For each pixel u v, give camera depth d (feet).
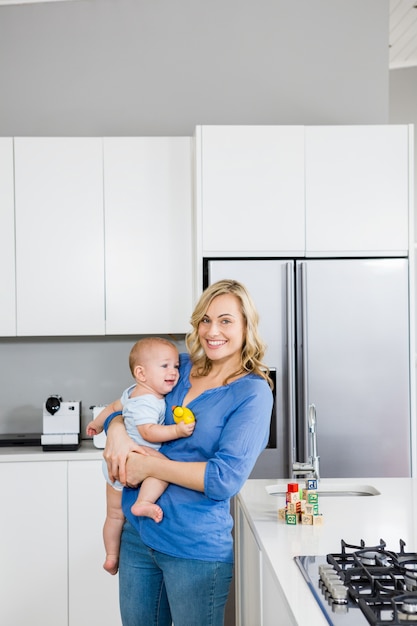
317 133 12.54
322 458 12.22
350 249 12.55
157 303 13.21
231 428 6.70
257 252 12.45
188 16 14.26
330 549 6.57
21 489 12.34
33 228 13.08
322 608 5.03
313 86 14.35
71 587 12.37
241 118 14.32
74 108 14.21
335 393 12.25
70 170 13.12
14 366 14.23
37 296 13.09
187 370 7.64
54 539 12.35
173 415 7.16
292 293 12.15
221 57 14.30
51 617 12.35
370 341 12.30
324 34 14.35
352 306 12.28
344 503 8.57
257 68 14.32
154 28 14.26
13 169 13.07
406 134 12.62
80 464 12.37
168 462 6.79
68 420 12.70
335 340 12.26
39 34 14.17
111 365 14.33
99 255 13.15
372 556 6.07
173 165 13.20
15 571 12.33
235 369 7.22
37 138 13.07
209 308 7.11
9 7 14.16
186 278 13.24
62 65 14.20
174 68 14.26
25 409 14.23
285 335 12.14
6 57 14.14
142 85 14.26
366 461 12.26
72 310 13.14
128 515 7.21
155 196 13.19
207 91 14.29
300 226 12.50
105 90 14.23
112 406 7.99
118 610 12.41
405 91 19.71
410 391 12.35
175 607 6.94
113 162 13.15
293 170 12.50
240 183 12.45
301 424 12.09
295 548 6.62
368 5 14.35
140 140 13.17
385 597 5.13
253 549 7.61
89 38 14.23
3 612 12.31
